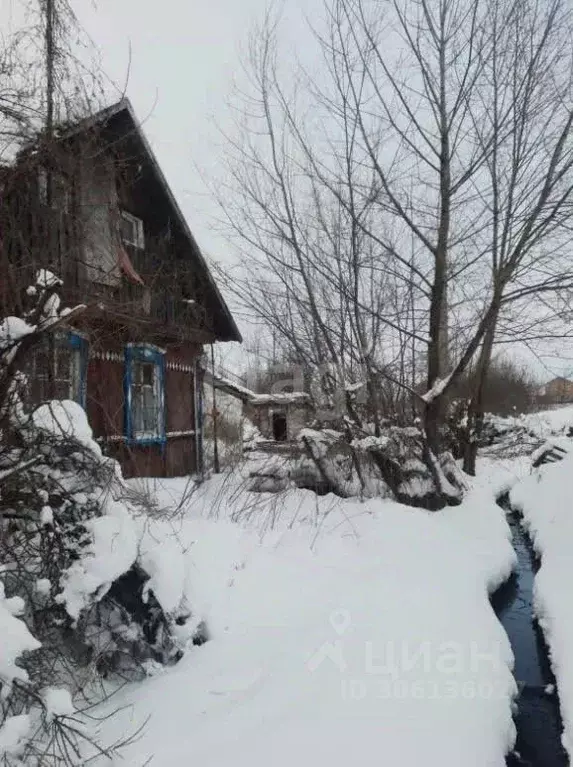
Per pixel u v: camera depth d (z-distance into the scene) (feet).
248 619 15.30
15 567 11.60
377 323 34.09
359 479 32.76
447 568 21.79
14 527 12.10
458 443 52.21
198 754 9.79
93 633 12.12
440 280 32.78
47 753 8.76
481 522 31.53
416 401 35.78
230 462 35.86
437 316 33.50
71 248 15.98
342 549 21.66
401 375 34.99
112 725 10.59
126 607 12.79
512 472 59.67
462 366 32.19
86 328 16.58
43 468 12.81
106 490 13.39
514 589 25.94
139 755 9.68
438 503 33.17
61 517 12.57
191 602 14.23
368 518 26.17
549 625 19.56
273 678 12.43
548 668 18.13
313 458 31.94
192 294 36.32
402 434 33.32
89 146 16.96
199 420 40.75
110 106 17.89
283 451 32.99
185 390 39.01
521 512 42.68
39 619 11.27
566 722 14.24
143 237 33.53
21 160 14.61
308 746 10.18
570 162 28.48
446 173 31.91
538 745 14.17
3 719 8.87
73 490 12.95
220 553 17.72
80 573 11.63
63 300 15.66
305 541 21.89
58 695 9.26
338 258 32.01
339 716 11.28
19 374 12.81
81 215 17.30
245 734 10.45
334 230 32.48
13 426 12.54
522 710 15.80
